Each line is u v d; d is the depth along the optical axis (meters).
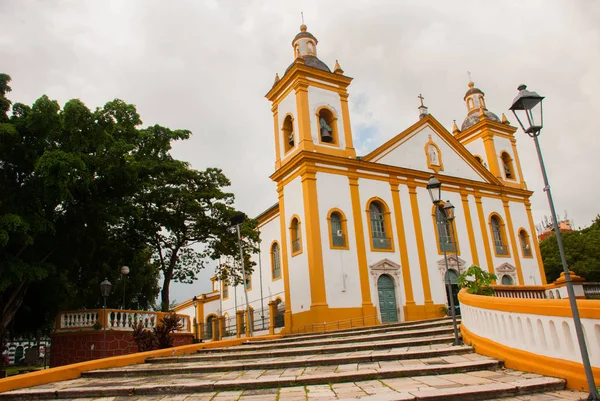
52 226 14.10
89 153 15.66
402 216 23.88
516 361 7.24
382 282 22.17
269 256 27.98
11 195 13.78
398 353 8.85
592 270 36.69
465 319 10.38
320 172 22.02
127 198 18.56
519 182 30.78
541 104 6.39
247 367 9.38
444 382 6.56
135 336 14.69
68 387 8.74
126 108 18.39
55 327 16.52
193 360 11.71
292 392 6.73
